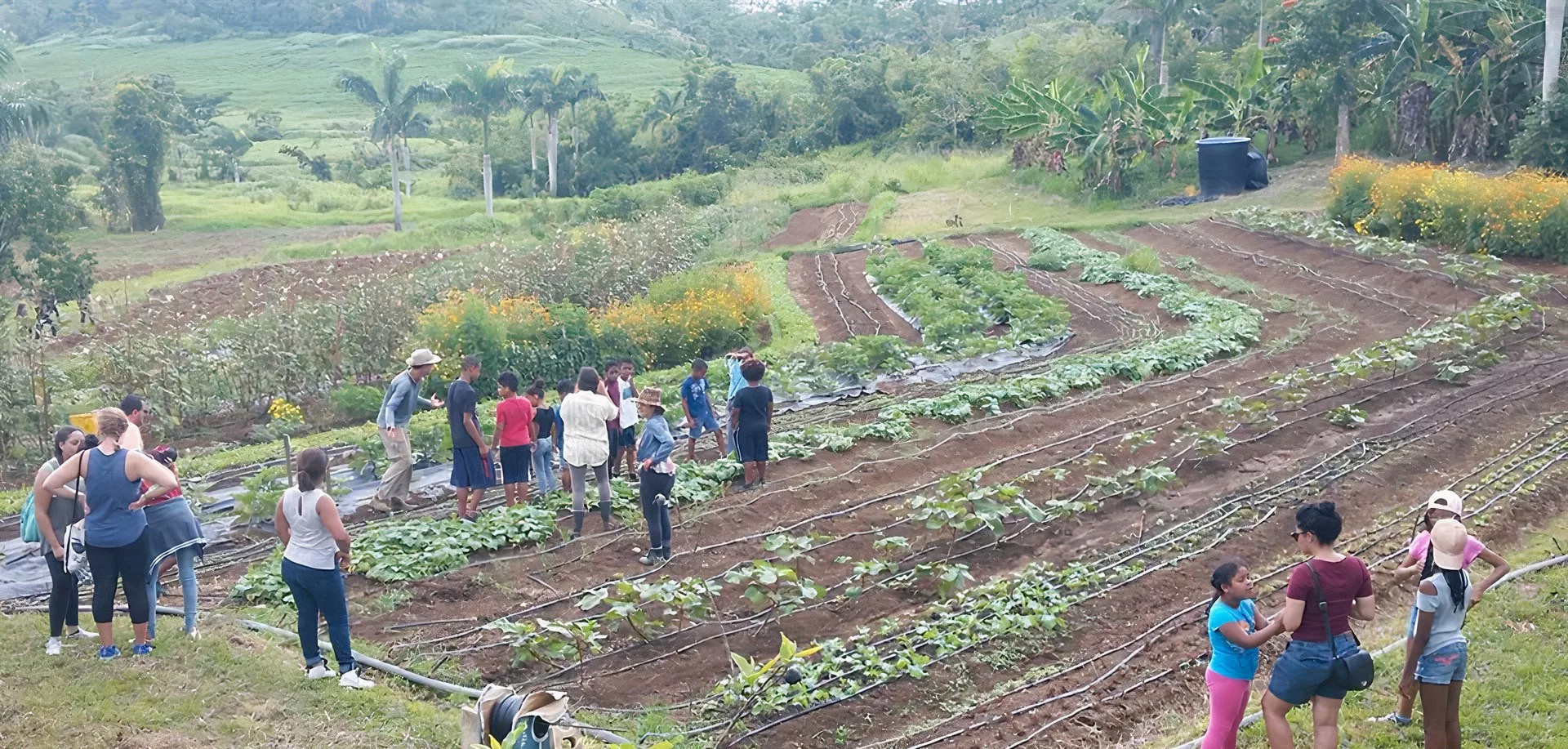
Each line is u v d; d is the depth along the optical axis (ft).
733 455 49.85
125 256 155.12
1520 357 62.34
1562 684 29.19
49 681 27.71
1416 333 63.05
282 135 339.16
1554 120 101.04
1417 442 49.75
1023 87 139.23
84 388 70.74
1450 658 25.04
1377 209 91.61
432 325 72.23
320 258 142.00
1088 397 60.13
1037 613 34.94
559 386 46.19
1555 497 43.16
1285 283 84.33
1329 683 23.44
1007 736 29.40
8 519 45.75
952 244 114.62
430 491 48.19
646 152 247.70
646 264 100.78
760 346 85.81
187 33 475.72
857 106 227.20
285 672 29.19
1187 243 101.55
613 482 46.57
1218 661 24.26
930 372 68.85
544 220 169.17
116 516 28.43
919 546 41.06
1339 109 120.98
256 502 42.63
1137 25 170.50
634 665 32.78
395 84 178.29
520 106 201.46
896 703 30.76
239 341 72.18
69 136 232.94
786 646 28.17
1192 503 44.68
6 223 115.55
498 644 33.04
